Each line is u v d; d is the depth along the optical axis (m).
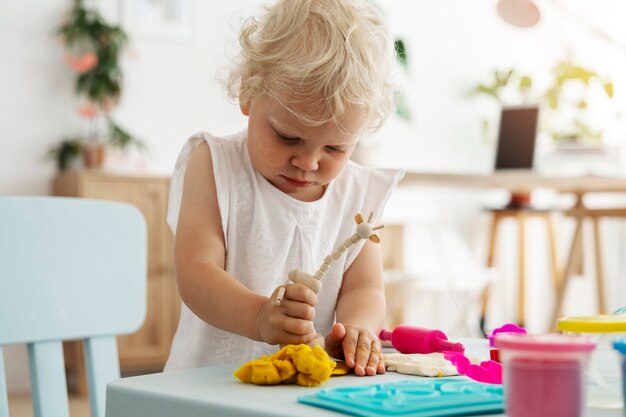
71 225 1.02
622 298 4.81
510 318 4.83
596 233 3.74
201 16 4.01
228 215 1.14
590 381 0.67
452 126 4.75
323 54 0.95
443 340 0.93
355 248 1.21
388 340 1.06
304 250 1.18
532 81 4.80
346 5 1.00
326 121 0.94
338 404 0.58
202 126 4.02
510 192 4.33
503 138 4.07
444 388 0.64
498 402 0.59
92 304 1.03
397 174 1.26
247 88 1.02
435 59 4.71
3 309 0.96
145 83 3.90
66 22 3.69
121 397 0.68
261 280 1.16
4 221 0.97
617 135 4.47
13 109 3.60
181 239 1.09
